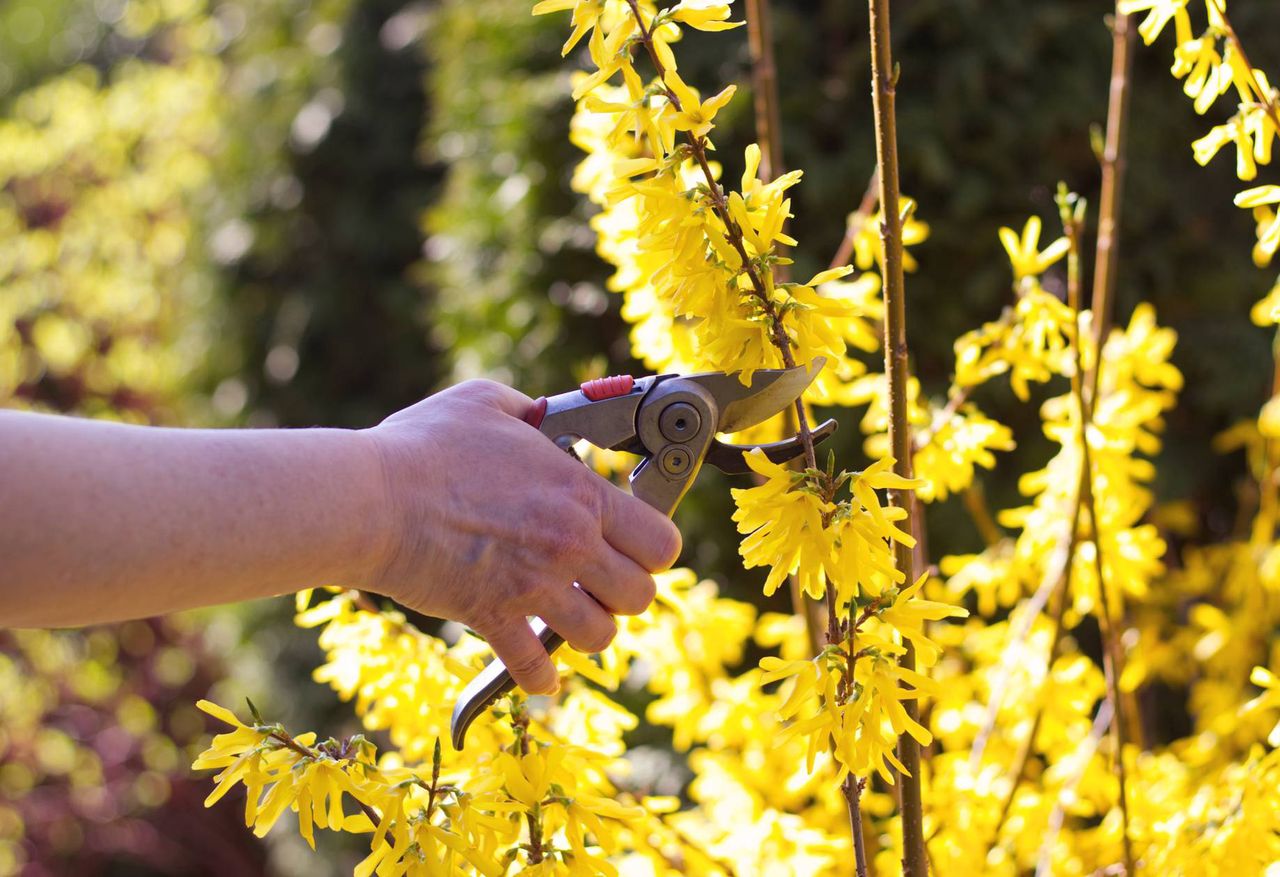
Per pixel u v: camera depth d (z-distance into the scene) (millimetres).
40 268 6473
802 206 2918
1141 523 3072
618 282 1481
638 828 1423
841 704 1218
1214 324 3150
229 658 4715
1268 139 1272
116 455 1116
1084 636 2982
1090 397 1512
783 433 1491
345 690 1388
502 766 1245
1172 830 1441
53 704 5926
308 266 5230
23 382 6465
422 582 1177
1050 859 1522
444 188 5074
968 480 1486
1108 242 1510
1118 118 1496
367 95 5219
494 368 3309
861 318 1534
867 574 1196
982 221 2945
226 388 5293
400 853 1218
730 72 2885
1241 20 3074
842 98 2936
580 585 1205
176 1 6809
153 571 1116
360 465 1154
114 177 6656
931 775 1565
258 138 5293
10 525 1094
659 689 1824
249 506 1130
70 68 8070
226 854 5664
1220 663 2299
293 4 5500
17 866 5641
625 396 1222
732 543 2818
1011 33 2906
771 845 1469
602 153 1476
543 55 3291
